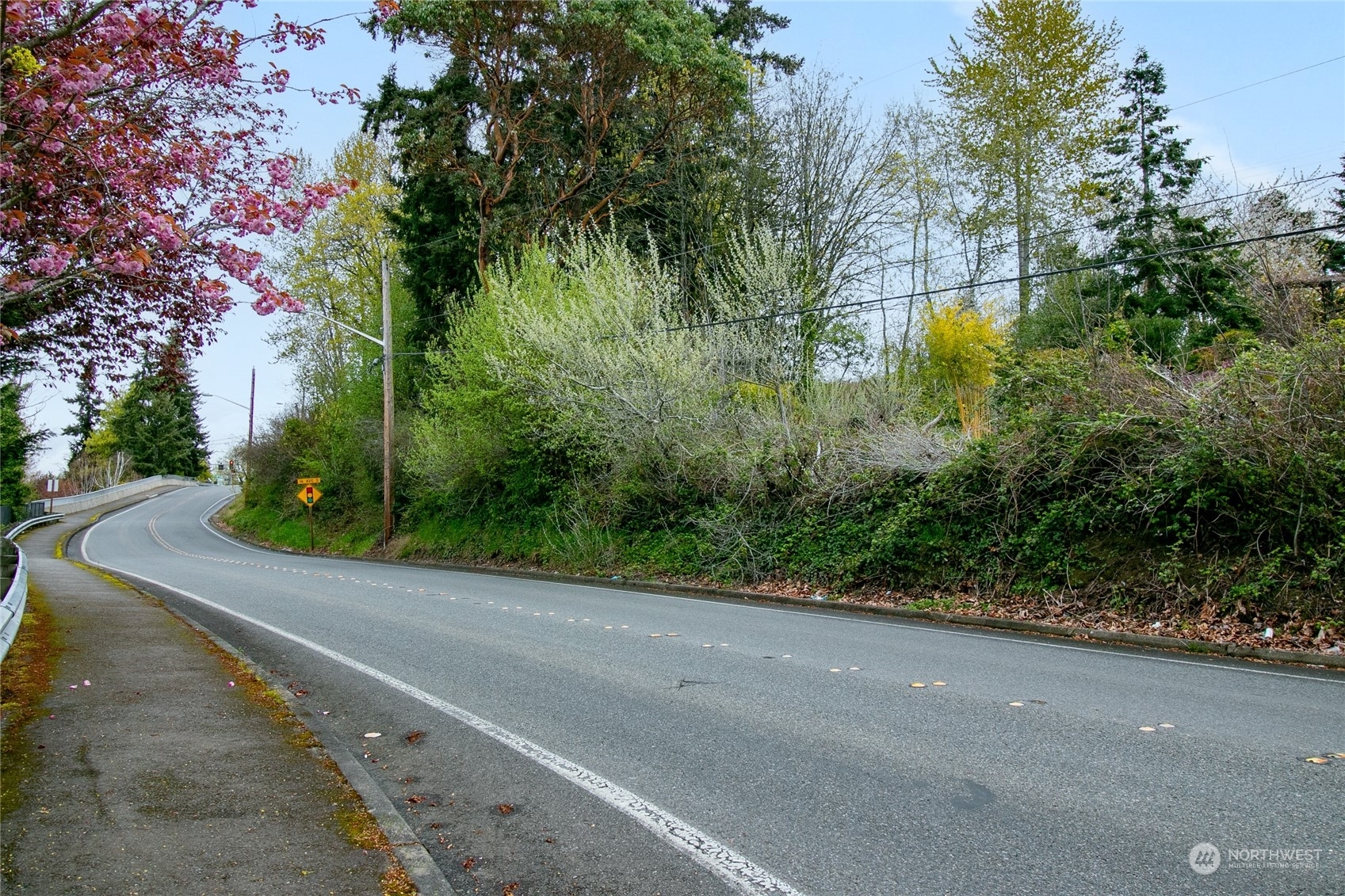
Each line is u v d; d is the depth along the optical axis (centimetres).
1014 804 482
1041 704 706
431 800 520
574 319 1966
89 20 781
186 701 701
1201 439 1122
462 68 2831
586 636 1089
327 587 1802
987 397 1728
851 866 413
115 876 387
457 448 2684
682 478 2052
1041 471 1354
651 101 2888
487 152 2958
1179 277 2095
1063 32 2967
